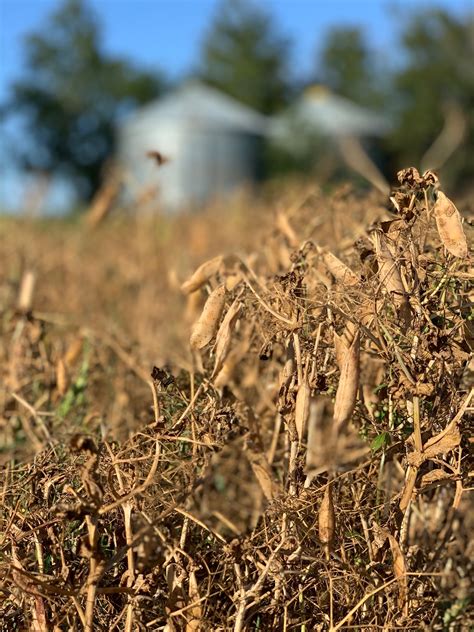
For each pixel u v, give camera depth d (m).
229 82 36.59
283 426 1.50
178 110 21.77
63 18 33.56
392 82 23.88
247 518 1.56
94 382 1.93
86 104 33.66
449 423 1.28
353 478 1.37
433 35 22.98
